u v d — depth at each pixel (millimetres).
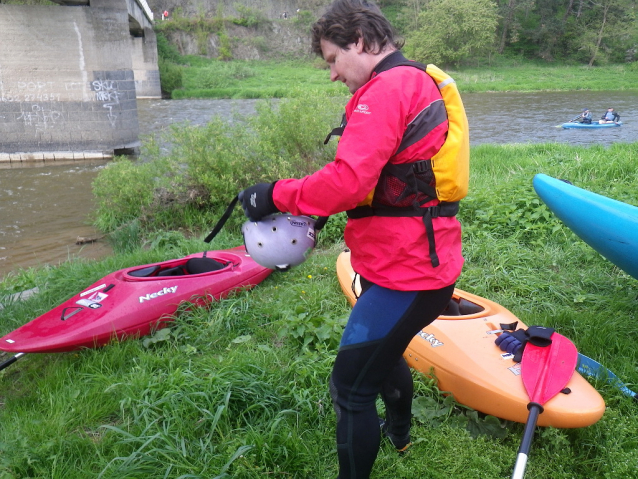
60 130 13070
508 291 3771
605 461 2115
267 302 3758
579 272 4008
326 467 2211
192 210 6090
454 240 1759
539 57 47500
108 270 4426
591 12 48344
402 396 2062
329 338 3113
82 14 12648
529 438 1855
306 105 6320
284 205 1644
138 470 2143
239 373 2662
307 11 48438
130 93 13664
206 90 32438
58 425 2449
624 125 16328
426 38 41844
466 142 1676
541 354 2430
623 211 3227
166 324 3432
